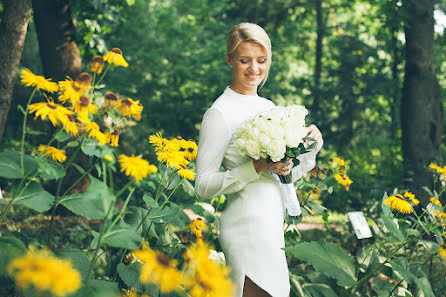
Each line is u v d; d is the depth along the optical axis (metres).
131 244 1.63
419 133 6.76
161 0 14.95
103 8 7.44
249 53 2.29
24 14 3.88
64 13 6.76
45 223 6.23
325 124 10.43
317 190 3.14
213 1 12.63
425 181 6.49
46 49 6.72
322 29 12.27
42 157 1.71
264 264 2.17
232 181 2.16
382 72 10.80
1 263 1.57
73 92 1.68
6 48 3.84
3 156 1.79
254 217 2.20
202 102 12.81
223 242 2.26
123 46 12.20
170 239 2.74
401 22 6.82
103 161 1.57
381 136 10.77
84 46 7.75
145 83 12.35
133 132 12.12
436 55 11.63
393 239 2.99
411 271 3.01
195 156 2.45
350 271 2.35
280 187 2.34
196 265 1.46
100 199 1.60
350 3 12.94
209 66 12.45
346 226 4.58
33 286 1.50
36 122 10.67
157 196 2.40
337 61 10.88
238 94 2.36
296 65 16.33
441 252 2.83
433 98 6.89
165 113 12.50
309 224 7.01
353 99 10.33
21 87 10.24
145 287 1.90
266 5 12.00
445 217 2.94
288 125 2.08
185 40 13.48
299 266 3.93
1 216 1.71
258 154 2.07
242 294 2.22
